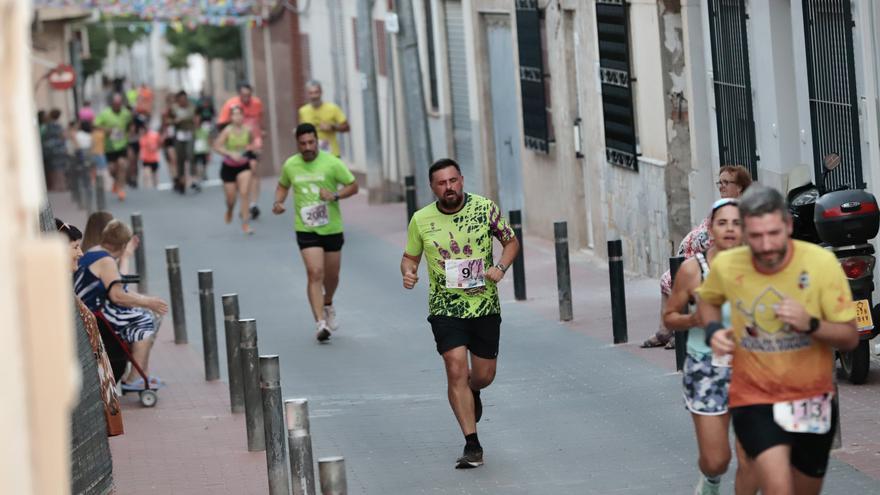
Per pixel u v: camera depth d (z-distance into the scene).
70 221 68.88
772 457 14.66
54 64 93.19
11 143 9.55
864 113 27.91
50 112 87.19
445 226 22.55
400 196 66.50
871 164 27.69
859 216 24.16
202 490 22.67
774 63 32.47
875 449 21.31
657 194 39.00
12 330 9.11
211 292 31.52
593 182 44.38
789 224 14.47
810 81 30.00
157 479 23.42
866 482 19.86
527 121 49.34
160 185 87.81
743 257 14.77
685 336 27.73
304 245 34.69
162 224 63.56
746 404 14.87
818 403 14.76
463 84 57.41
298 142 34.53
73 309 20.00
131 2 84.50
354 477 22.56
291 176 34.69
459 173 22.53
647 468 21.86
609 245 31.28
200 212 68.19
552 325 34.31
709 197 37.56
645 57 39.25
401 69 59.41
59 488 9.49
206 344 31.44
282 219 62.56
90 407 19.88
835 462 20.84
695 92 37.22
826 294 14.49
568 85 45.94
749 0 33.72
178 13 87.12
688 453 22.53
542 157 49.09
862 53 27.52
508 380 28.75
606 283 39.94
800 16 30.66
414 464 23.11
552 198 48.66
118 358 28.81
